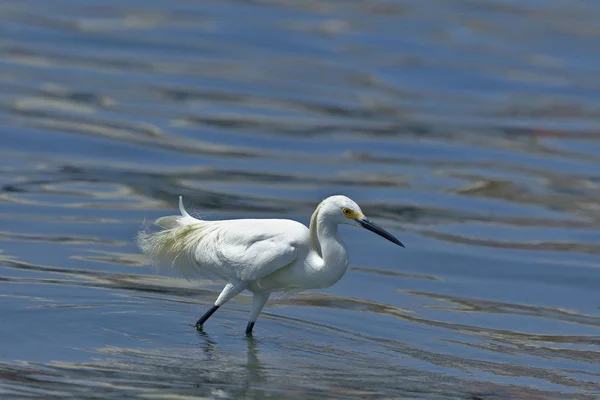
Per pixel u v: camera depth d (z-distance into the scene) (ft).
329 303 41.57
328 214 34.30
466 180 62.39
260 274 34.53
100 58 86.07
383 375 33.14
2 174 56.54
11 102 71.15
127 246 46.57
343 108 77.87
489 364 35.24
